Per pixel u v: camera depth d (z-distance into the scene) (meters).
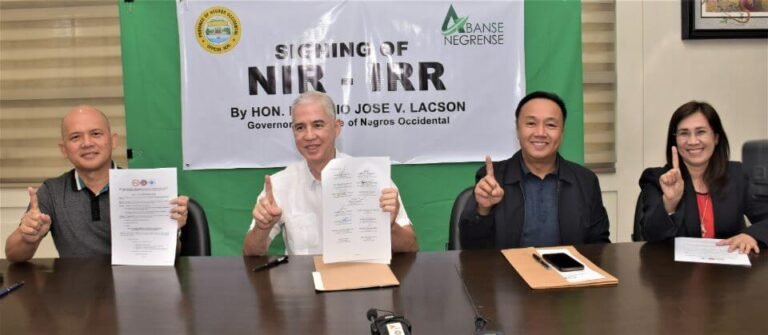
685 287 1.37
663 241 1.83
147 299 1.38
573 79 2.80
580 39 2.79
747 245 1.68
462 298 1.33
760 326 1.14
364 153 2.80
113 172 1.70
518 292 1.36
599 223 2.07
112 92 2.80
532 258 1.64
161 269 1.63
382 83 2.78
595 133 2.92
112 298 1.39
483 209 1.82
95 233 1.99
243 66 2.75
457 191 2.86
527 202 2.05
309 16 2.75
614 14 2.87
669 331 1.12
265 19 2.74
